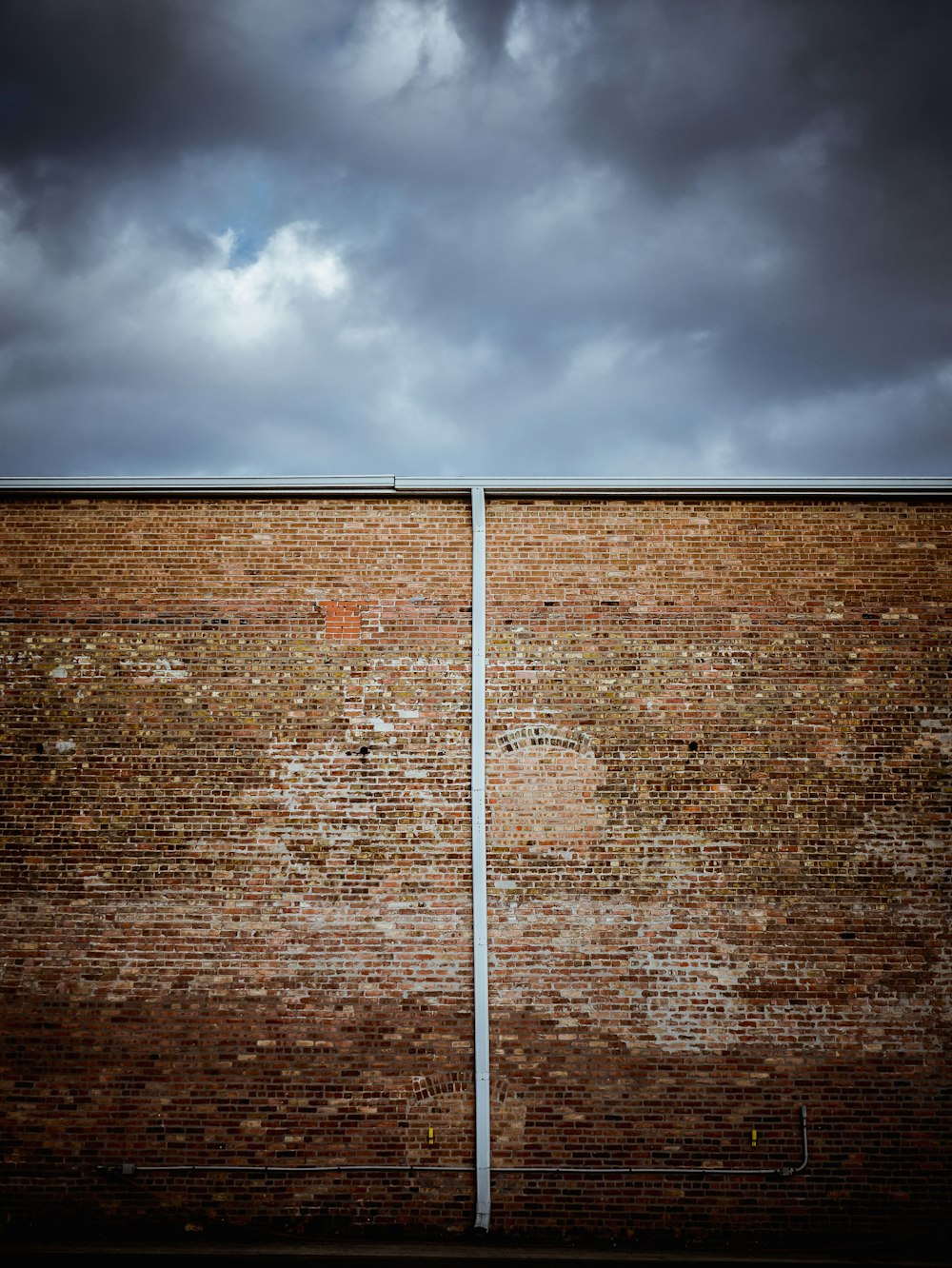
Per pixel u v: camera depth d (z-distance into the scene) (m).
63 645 10.06
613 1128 9.07
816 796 9.70
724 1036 9.23
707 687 9.94
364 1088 9.16
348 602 10.16
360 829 9.67
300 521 10.35
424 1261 8.11
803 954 9.40
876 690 9.92
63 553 10.27
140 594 10.19
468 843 9.63
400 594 10.18
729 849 9.60
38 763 9.80
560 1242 8.80
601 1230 8.87
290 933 9.46
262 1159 9.03
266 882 9.56
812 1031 9.24
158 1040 9.27
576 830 9.64
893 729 9.84
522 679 9.96
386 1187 8.98
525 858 9.59
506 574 10.19
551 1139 9.04
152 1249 8.42
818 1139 9.03
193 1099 9.15
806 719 9.86
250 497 10.39
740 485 10.20
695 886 9.53
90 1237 8.81
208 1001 9.34
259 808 9.72
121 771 9.80
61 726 9.89
